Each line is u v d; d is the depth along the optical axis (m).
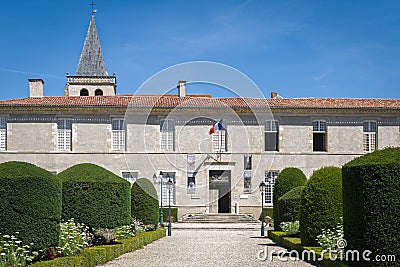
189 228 32.03
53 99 39.88
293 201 21.97
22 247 11.09
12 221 11.34
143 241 20.23
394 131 39.19
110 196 15.94
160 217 36.06
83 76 53.31
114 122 38.84
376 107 38.81
